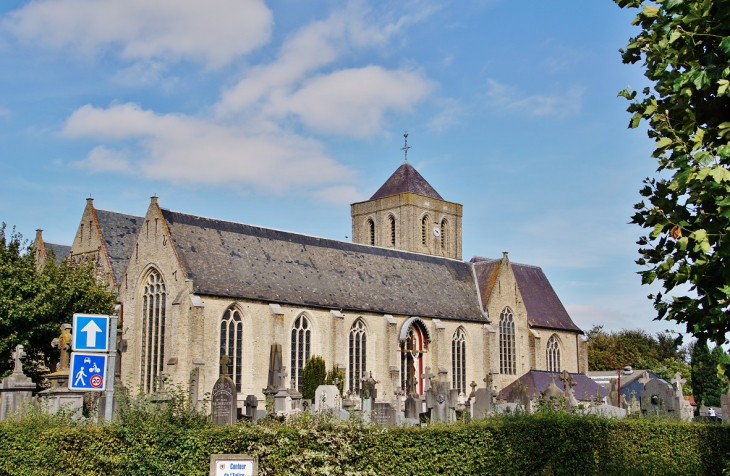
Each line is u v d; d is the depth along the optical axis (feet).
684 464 118.21
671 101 62.90
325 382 220.43
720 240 53.83
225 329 209.05
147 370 211.00
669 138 60.29
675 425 119.34
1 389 123.54
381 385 248.93
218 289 208.54
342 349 235.40
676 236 59.26
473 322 284.82
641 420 118.52
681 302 61.00
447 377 267.80
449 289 292.20
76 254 246.88
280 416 106.42
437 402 176.76
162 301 211.00
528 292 327.06
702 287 58.34
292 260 243.60
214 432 75.05
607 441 107.24
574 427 102.73
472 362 281.33
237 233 235.40
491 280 301.43
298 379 226.38
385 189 364.99
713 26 57.21
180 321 200.03
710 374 340.80
